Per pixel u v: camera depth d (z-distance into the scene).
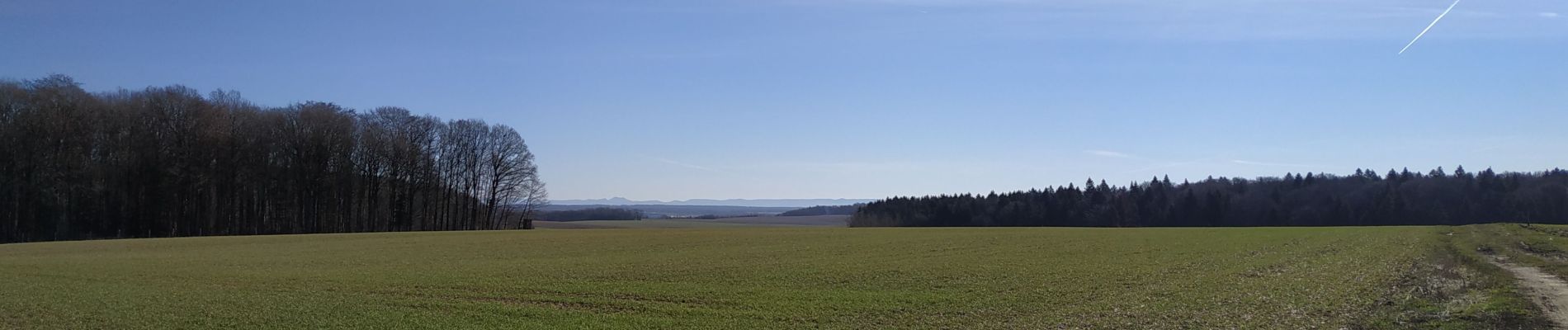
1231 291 25.56
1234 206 135.12
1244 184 151.12
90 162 71.81
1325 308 21.25
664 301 24.97
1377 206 125.25
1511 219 115.94
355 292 27.62
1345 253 40.84
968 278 30.36
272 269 36.88
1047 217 140.75
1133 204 141.50
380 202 92.31
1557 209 115.56
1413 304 20.86
